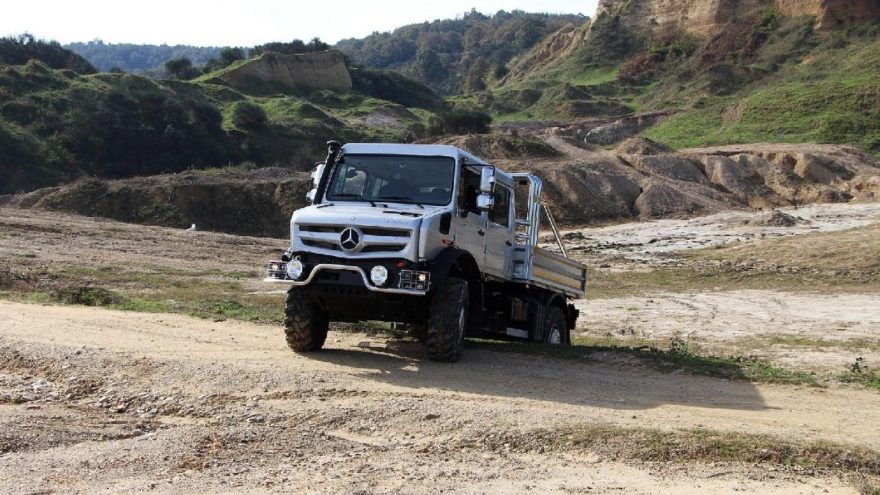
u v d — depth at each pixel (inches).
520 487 253.4
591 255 1635.1
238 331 567.5
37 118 3164.4
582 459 288.0
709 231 1987.0
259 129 3690.9
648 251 1694.1
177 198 2145.7
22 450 278.1
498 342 577.9
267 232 2172.7
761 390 429.4
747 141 3732.8
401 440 307.6
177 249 1337.4
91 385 385.4
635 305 1061.1
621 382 431.5
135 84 3668.8
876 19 5019.7
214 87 4355.3
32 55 4650.6
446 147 465.4
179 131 3376.0
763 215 2050.9
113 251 1249.4
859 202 2497.5
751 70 4879.4
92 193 2108.8
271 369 401.7
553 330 581.6
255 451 280.1
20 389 380.5
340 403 352.5
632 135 4301.2
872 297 1136.2
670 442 298.0
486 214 491.8
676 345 596.1
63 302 700.7
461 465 274.5
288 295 460.4
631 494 251.9
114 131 3238.2
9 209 1636.3
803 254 1488.7
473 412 331.6
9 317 560.4
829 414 378.9
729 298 1146.7
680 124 4276.6
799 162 2805.1
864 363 568.1
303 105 4232.3
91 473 253.3
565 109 5088.6
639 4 6505.9
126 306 697.6
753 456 290.8
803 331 826.8
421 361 458.6
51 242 1264.8
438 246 438.0
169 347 471.5
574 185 2450.8
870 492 261.7
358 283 422.6
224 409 346.6
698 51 5492.1
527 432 309.1
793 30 5187.0
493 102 5620.1
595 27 6594.5
